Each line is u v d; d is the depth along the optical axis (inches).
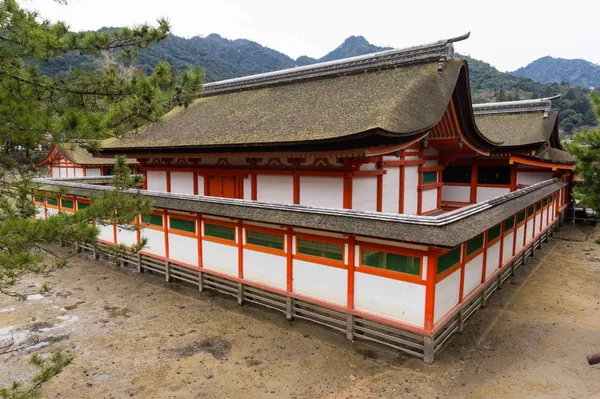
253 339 369.7
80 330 391.5
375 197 482.9
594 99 403.5
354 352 343.3
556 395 277.1
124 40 273.7
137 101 264.1
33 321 412.5
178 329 392.2
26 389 292.5
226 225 448.8
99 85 274.2
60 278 551.5
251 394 287.1
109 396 286.4
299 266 387.9
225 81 712.4
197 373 314.5
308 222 358.0
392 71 523.8
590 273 558.3
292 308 399.5
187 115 672.4
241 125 526.3
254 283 424.2
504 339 363.6
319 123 438.0
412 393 283.1
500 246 478.9
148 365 326.6
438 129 532.4
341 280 359.6
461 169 789.9
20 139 233.9
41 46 237.8
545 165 706.8
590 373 305.4
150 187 690.8
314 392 288.2
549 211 758.5
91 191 623.2
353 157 424.5
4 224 214.5
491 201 418.6
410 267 318.7
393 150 407.2
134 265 605.9
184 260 505.7
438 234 290.4
